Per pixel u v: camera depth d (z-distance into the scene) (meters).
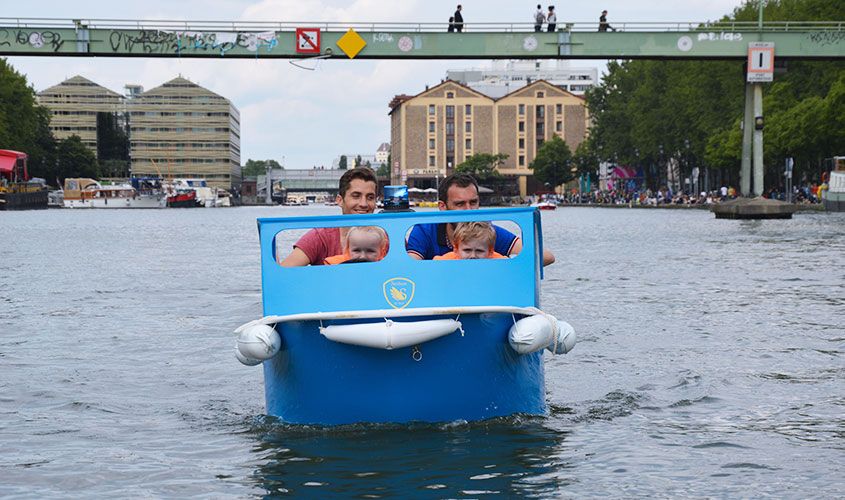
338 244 8.12
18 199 113.19
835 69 74.25
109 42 55.75
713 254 29.67
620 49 58.06
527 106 169.62
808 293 18.03
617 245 35.22
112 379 10.17
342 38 56.06
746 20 84.94
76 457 7.24
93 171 165.00
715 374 10.05
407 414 7.61
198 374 10.43
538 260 7.98
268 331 7.48
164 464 7.03
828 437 7.61
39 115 153.12
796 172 92.19
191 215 98.12
